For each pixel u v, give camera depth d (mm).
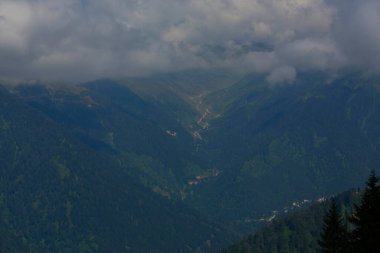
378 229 122125
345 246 133000
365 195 126188
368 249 122875
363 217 124312
